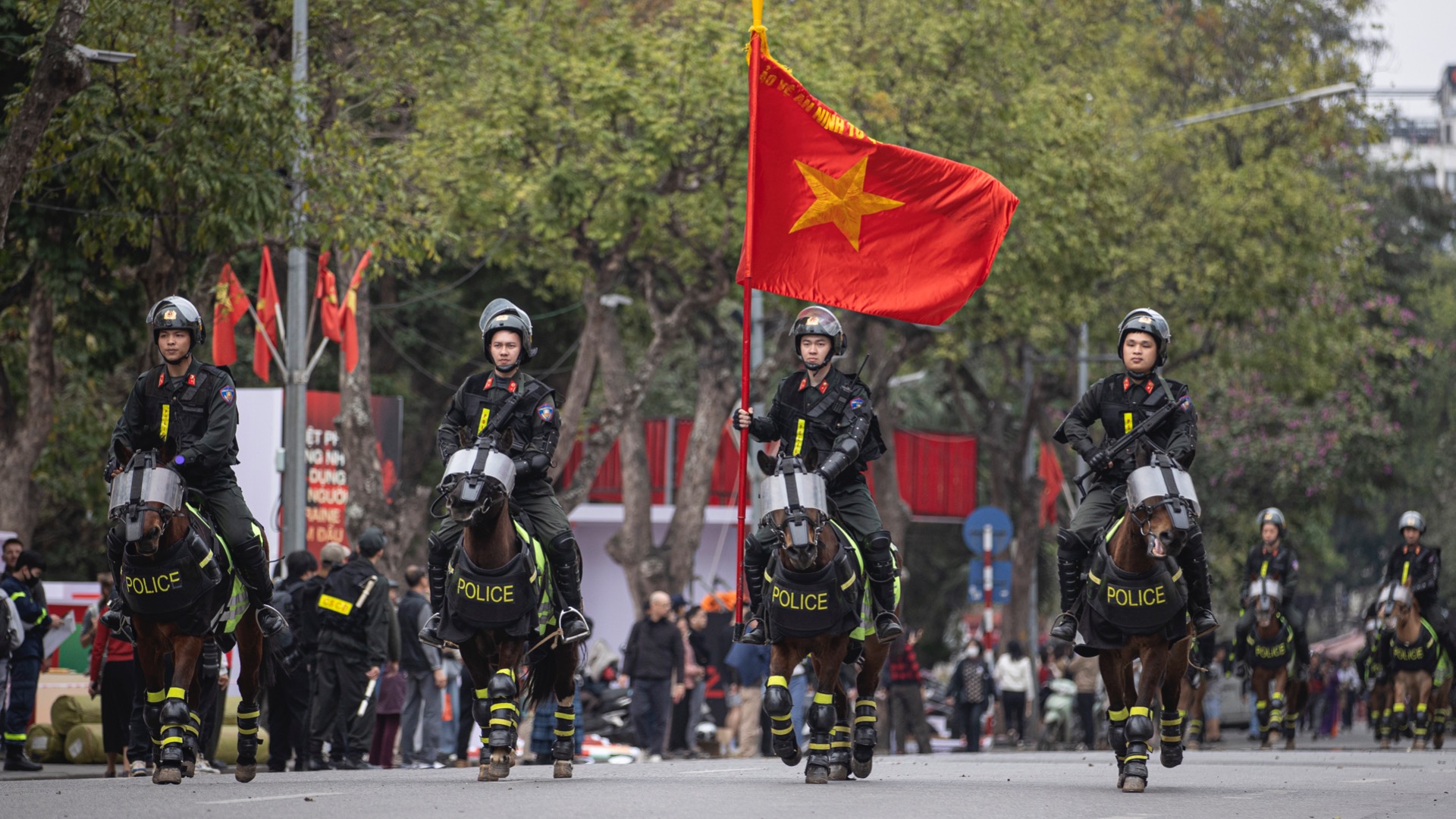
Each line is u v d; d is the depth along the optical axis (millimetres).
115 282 96500
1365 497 193625
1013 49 125750
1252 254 148375
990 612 121188
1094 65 155125
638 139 105938
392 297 148875
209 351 106375
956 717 122688
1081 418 44969
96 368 102062
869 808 37562
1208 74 168875
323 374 141625
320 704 69938
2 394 101625
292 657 68562
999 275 126375
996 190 53469
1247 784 50531
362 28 95938
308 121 86625
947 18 122438
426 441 156125
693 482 130375
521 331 44719
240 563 44312
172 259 87812
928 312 53656
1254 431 181500
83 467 122625
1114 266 144500
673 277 118938
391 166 91562
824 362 44844
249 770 47656
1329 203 158750
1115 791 45062
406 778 49688
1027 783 48250
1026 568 156500
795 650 44375
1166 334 44250
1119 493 44094
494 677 43938
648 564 127688
